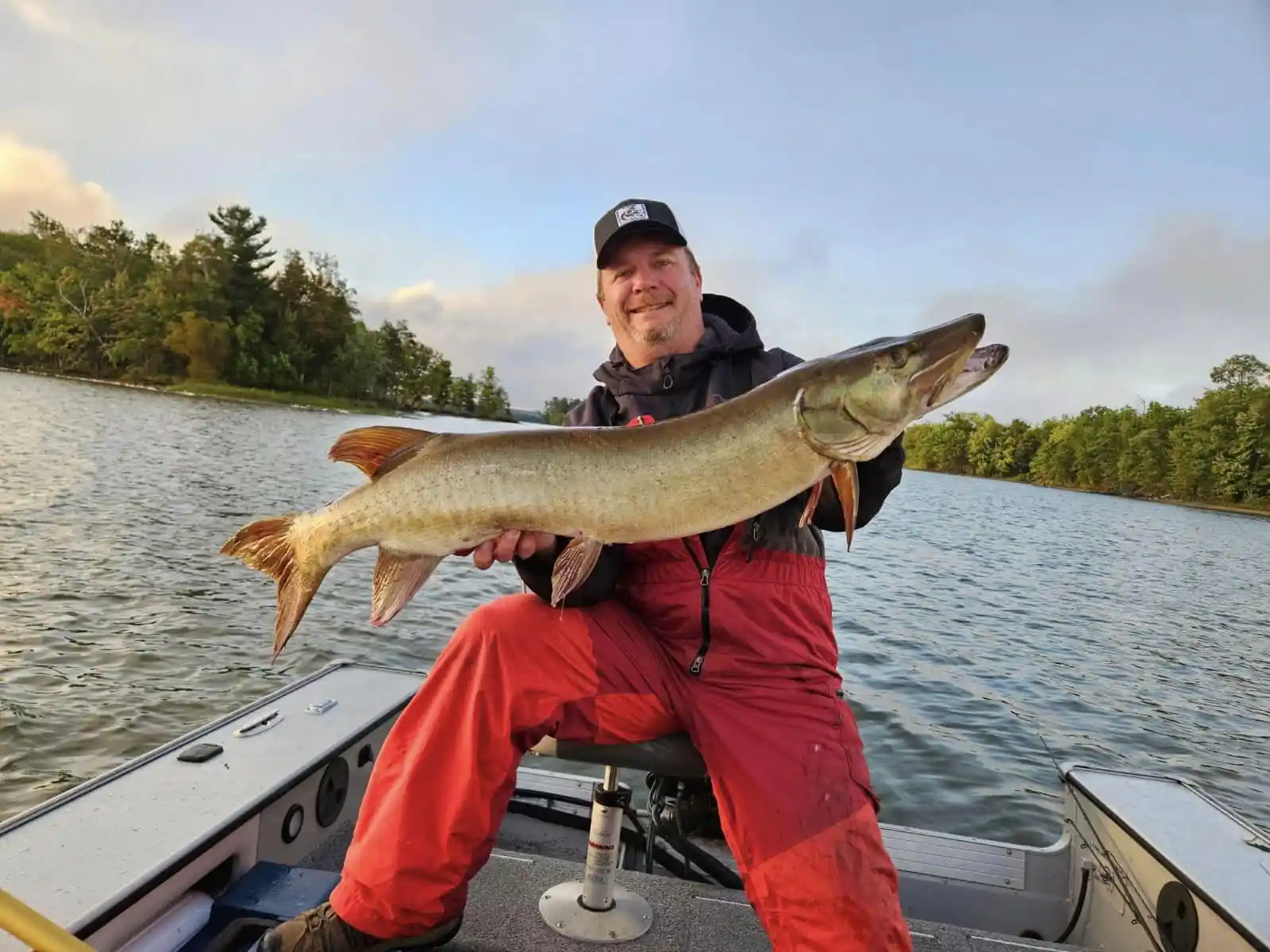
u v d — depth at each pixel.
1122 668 11.33
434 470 2.47
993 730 7.88
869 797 2.27
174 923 2.35
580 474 2.38
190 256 83.88
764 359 2.87
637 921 2.68
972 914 3.34
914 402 2.32
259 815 2.73
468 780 2.22
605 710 2.33
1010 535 30.70
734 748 2.25
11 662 7.65
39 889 2.05
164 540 13.26
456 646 2.37
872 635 11.39
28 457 21.75
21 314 79.56
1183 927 2.60
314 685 3.77
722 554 2.43
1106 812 3.09
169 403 55.97
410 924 2.22
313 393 91.31
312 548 2.58
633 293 2.99
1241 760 8.15
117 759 6.06
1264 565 29.84
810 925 2.09
